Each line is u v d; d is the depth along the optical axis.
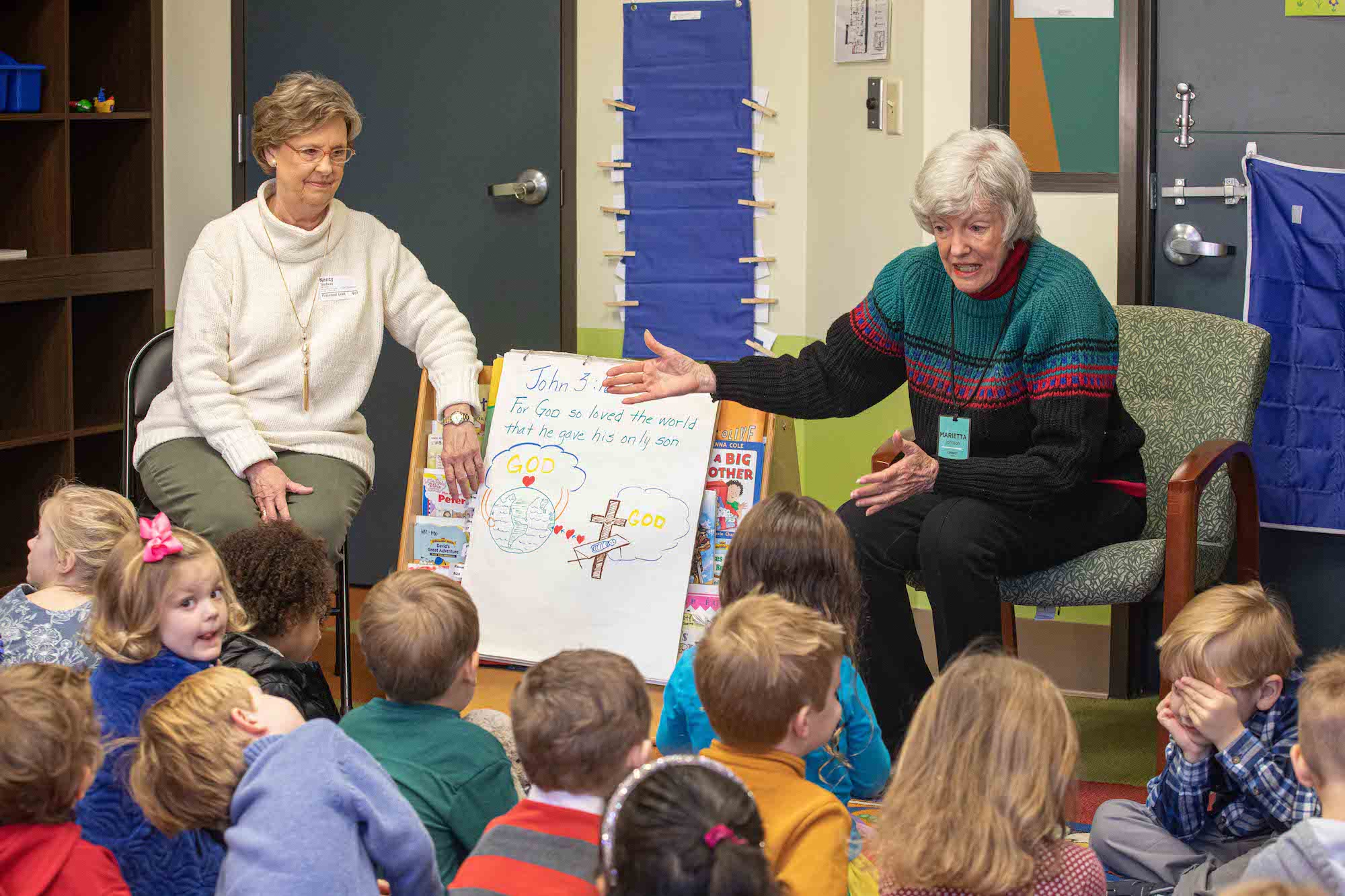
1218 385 3.13
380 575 4.60
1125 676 3.68
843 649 2.00
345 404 3.24
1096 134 3.62
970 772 1.60
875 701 2.91
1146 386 3.23
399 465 4.54
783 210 4.19
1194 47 3.51
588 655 1.71
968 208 2.70
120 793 1.88
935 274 2.90
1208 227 3.55
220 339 3.13
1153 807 2.31
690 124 4.21
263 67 4.48
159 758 1.69
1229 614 2.20
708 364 3.00
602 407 3.09
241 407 3.12
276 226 3.14
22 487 4.29
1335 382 3.40
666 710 2.18
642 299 4.31
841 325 3.02
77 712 1.64
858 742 2.14
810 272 4.17
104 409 4.55
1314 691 1.80
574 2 4.25
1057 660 3.75
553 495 3.05
